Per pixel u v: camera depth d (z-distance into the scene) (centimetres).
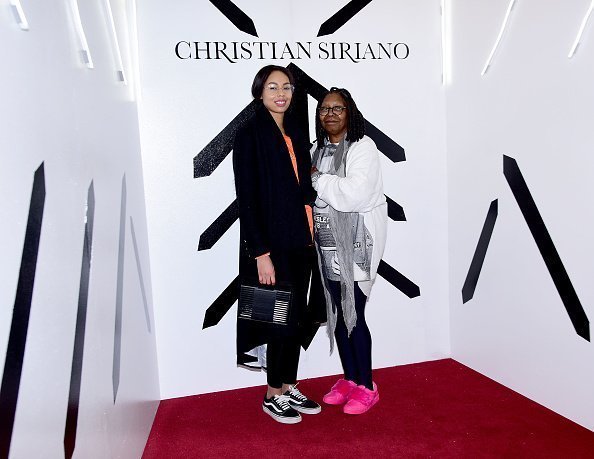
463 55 299
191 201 286
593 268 227
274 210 238
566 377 247
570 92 231
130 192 239
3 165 108
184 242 287
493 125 280
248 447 238
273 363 259
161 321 288
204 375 297
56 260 134
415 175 319
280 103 242
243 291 244
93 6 189
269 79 240
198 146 284
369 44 303
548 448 224
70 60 154
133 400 221
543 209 252
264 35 287
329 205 244
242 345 254
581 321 236
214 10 280
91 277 164
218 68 283
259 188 239
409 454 225
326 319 273
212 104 284
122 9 244
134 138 257
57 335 133
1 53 110
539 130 250
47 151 132
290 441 241
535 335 264
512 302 278
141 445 233
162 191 282
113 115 210
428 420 254
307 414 267
